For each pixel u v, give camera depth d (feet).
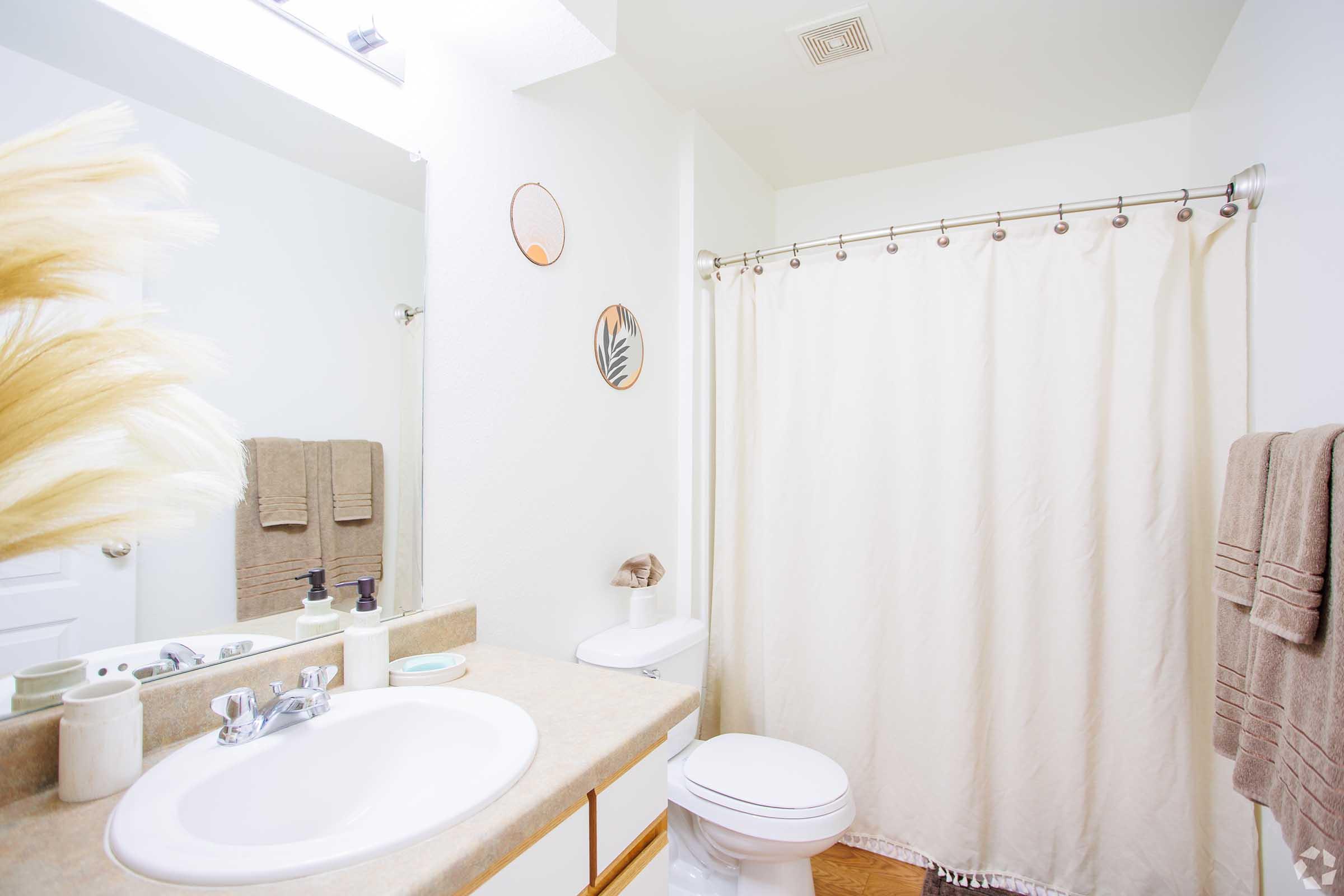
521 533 4.63
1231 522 4.23
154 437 2.57
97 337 2.39
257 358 2.98
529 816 2.10
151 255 2.57
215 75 2.84
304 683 2.78
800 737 6.60
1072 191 7.61
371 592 3.39
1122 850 5.37
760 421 6.95
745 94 6.70
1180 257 5.27
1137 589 5.32
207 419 2.77
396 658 3.54
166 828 1.91
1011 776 5.71
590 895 2.59
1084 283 5.55
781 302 6.82
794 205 9.18
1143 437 5.31
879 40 5.81
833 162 8.37
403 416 3.76
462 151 4.14
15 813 2.07
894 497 6.28
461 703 2.90
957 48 5.93
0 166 2.15
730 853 4.82
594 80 5.59
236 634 2.90
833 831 4.44
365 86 3.54
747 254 6.93
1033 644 5.66
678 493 6.99
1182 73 6.34
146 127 2.57
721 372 7.18
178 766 2.29
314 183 3.26
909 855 6.04
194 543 2.73
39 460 2.24
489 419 4.35
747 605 7.00
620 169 5.95
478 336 4.26
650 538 6.40
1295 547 3.35
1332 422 3.75
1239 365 5.17
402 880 1.73
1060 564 5.63
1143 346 5.34
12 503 2.17
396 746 2.86
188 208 2.71
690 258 6.95
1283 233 4.51
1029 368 5.71
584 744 2.59
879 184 8.64
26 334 2.21
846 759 6.29
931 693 6.03
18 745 2.15
